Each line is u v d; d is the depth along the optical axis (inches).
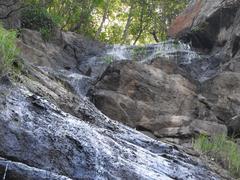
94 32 872.9
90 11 755.4
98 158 210.7
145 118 422.3
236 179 323.3
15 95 218.8
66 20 746.2
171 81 460.1
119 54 665.0
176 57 614.9
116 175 210.1
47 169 191.3
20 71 271.3
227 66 530.3
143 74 453.1
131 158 236.8
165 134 405.7
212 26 636.1
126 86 441.1
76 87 498.6
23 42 544.4
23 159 188.7
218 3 636.7
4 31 265.4
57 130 209.8
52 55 572.7
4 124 194.4
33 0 604.1
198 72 582.2
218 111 445.4
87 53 656.4
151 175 225.9
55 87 301.0
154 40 909.2
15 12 555.8
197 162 314.3
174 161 283.1
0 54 237.9
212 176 295.0
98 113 313.0
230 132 426.6
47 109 222.5
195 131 403.5
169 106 441.1
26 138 195.2
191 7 710.5
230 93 459.5
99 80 453.4
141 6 869.8
